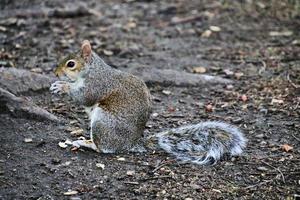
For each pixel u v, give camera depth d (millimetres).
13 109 11133
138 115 10031
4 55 14484
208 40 16422
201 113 11984
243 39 16500
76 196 8836
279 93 12906
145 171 9555
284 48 15742
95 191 8977
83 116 11633
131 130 10000
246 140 10469
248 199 8930
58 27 17031
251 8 18688
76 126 11141
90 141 10125
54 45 15555
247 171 9688
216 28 17141
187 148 10125
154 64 14633
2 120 10945
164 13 18703
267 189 9195
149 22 17891
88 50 10141
